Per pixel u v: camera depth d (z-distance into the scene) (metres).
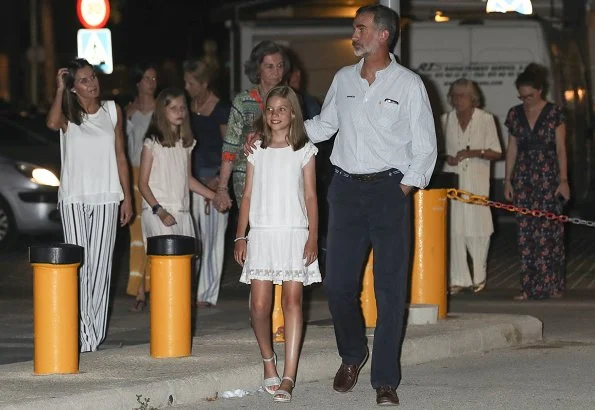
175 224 11.33
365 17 8.29
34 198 17.83
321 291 14.39
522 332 10.95
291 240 8.41
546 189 13.38
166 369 8.83
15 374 8.66
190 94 12.51
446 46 20.97
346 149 8.40
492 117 13.88
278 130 8.42
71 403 7.83
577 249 19.00
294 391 8.88
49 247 8.59
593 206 23.45
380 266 8.39
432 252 10.98
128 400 8.12
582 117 22.78
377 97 8.30
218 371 8.76
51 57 40.41
